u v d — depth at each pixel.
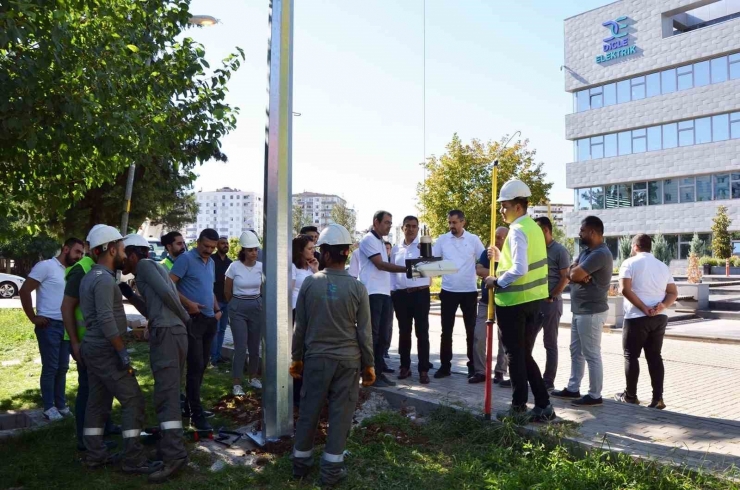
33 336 13.98
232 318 8.07
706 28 44.31
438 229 35.50
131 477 5.34
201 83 9.46
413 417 6.70
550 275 7.69
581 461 4.95
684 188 46.78
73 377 9.52
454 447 5.73
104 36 7.92
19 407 7.65
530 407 6.58
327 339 5.05
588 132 52.19
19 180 8.49
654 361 7.23
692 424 5.98
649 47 47.78
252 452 5.89
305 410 5.12
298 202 175.62
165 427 5.36
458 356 11.40
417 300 8.05
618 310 16.09
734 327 15.93
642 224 49.19
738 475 4.53
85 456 5.84
